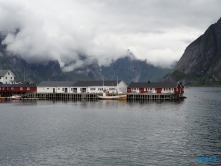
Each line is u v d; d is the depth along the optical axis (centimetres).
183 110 8138
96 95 12812
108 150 3866
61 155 3662
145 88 13025
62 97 13262
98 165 3328
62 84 13925
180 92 13762
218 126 5444
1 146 4034
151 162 3412
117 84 13088
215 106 9462
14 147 3991
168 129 5175
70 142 4259
